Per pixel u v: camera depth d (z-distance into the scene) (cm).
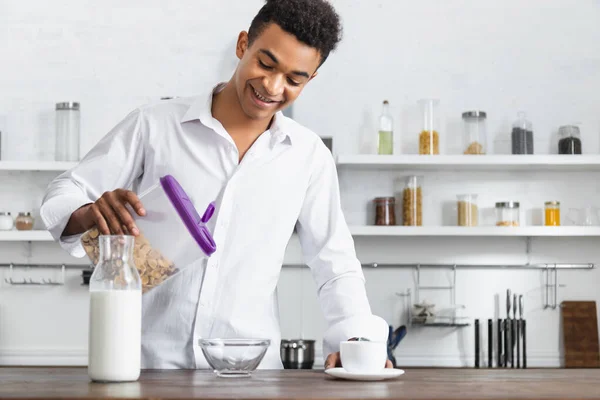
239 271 200
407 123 434
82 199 183
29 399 122
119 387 140
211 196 200
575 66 439
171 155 202
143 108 207
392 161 405
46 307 427
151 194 162
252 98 186
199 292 196
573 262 431
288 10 178
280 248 205
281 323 426
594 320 423
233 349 160
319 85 435
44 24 437
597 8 441
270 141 204
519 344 411
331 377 167
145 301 199
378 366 165
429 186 433
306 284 428
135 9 438
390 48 438
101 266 151
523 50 439
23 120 434
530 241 432
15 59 435
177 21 438
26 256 430
